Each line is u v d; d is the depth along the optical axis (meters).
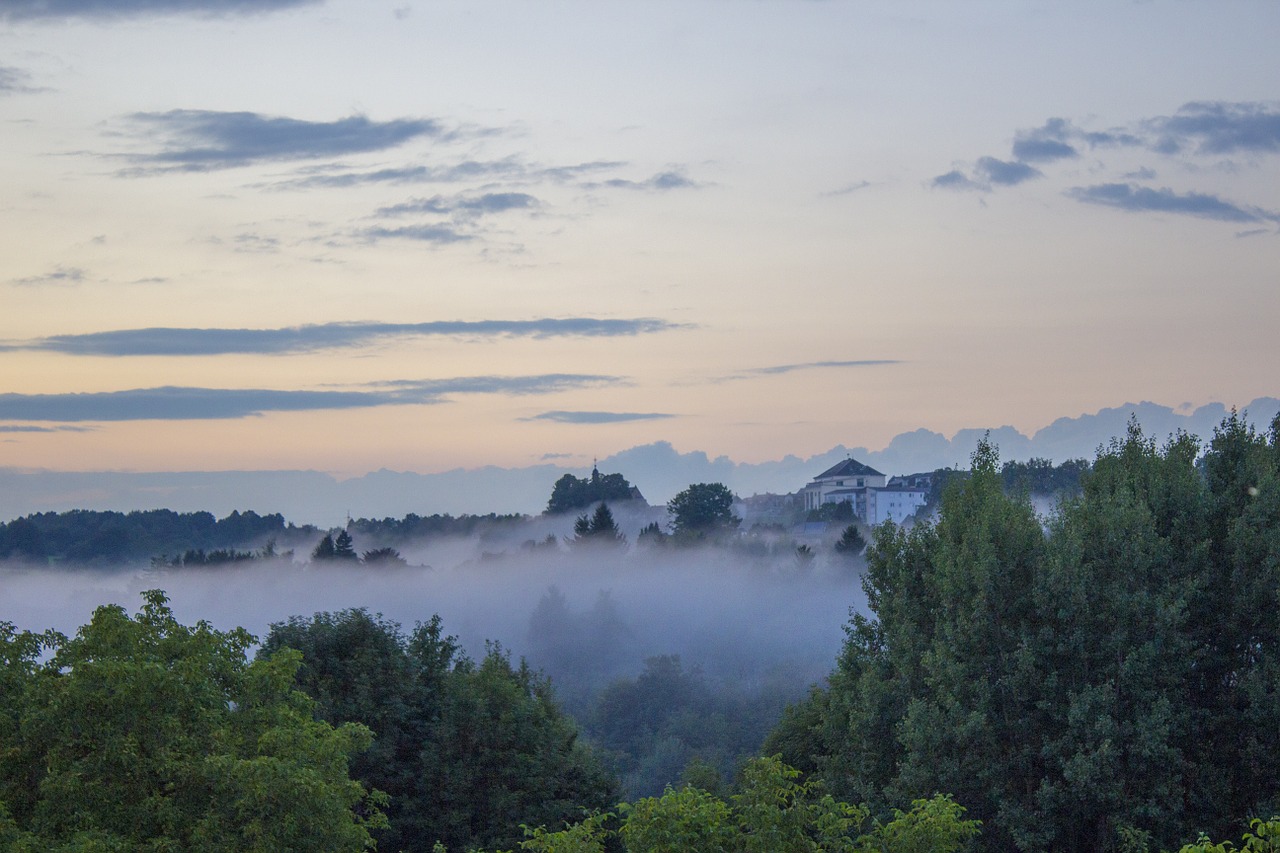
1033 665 37.84
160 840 21.47
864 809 24.12
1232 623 37.47
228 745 23.97
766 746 56.38
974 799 37.53
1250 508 38.16
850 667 45.91
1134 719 36.22
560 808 42.47
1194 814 36.00
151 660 25.20
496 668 49.62
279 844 22.47
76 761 22.58
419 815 41.09
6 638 26.28
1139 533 37.91
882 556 46.88
